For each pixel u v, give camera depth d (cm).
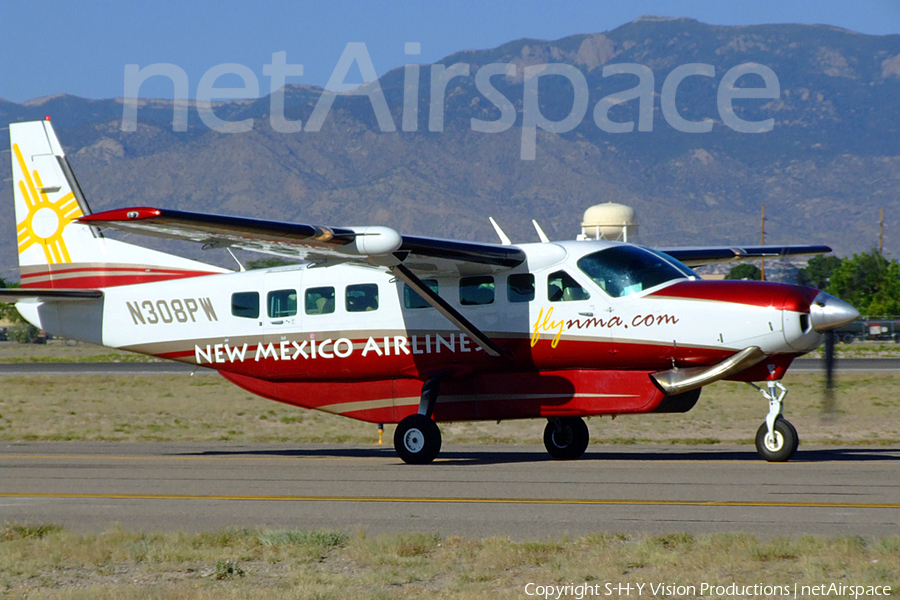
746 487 4366
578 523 3656
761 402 10125
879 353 18525
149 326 6581
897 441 6862
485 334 5662
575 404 5569
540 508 3969
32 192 6894
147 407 10569
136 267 6681
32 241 6900
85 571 3142
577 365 5562
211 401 11225
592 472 4984
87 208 6819
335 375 6084
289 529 3675
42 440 7744
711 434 7619
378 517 3878
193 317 6450
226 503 4278
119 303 6675
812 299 5128
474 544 3331
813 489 4284
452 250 5234
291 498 4378
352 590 2847
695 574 2912
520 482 4684
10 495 4581
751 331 5112
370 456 6262
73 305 6800
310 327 6100
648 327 5347
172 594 2819
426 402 5694
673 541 3266
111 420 9400
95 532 3694
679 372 5362
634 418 8919
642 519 3694
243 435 8056
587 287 5503
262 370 6284
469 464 5541
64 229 6825
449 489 4528
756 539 3253
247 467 5547
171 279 6625
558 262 5588
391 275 5666
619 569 2973
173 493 4588
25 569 3144
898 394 10494
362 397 6072
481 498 4253
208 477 5119
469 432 8056
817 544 3130
